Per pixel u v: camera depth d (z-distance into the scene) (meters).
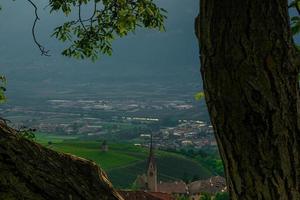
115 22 8.23
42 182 4.05
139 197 27.19
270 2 3.28
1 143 4.08
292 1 5.05
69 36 8.37
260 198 3.30
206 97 3.48
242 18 3.26
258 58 3.25
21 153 4.15
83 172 4.62
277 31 3.28
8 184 3.85
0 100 8.07
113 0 8.02
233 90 3.29
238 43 3.27
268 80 3.25
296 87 3.36
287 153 3.27
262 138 3.26
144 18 8.01
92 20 8.28
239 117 3.29
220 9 3.32
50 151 4.55
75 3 8.27
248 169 3.31
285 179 3.27
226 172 3.47
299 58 3.39
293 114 3.30
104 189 4.59
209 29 3.37
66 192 4.14
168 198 48.69
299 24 5.25
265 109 3.24
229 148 3.36
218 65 3.33
